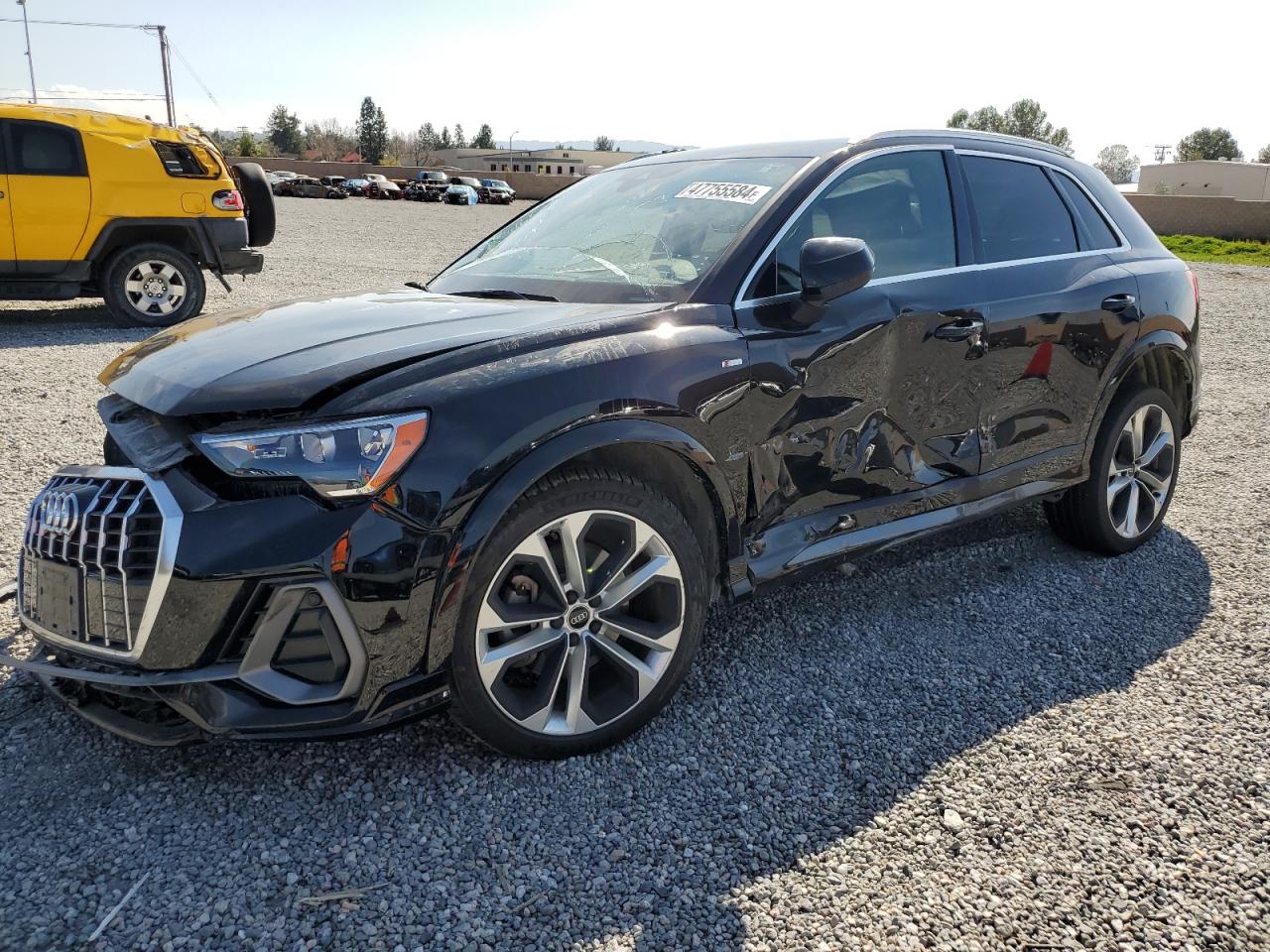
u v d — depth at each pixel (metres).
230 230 9.15
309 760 2.51
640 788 2.45
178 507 2.14
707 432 2.63
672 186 3.44
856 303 3.02
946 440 3.33
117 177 8.47
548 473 2.38
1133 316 3.86
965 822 2.36
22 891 2.01
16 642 2.93
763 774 2.53
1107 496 3.97
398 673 2.22
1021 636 3.36
